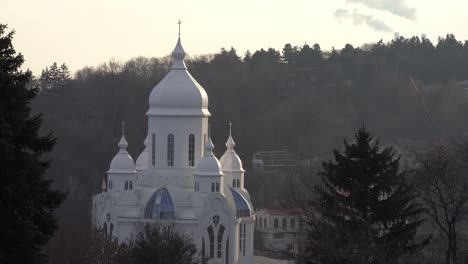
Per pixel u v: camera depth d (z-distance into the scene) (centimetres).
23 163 16012
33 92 16462
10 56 16262
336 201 19038
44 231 16475
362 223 18400
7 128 15788
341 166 19262
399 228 18988
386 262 17412
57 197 16512
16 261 16112
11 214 16000
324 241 17700
